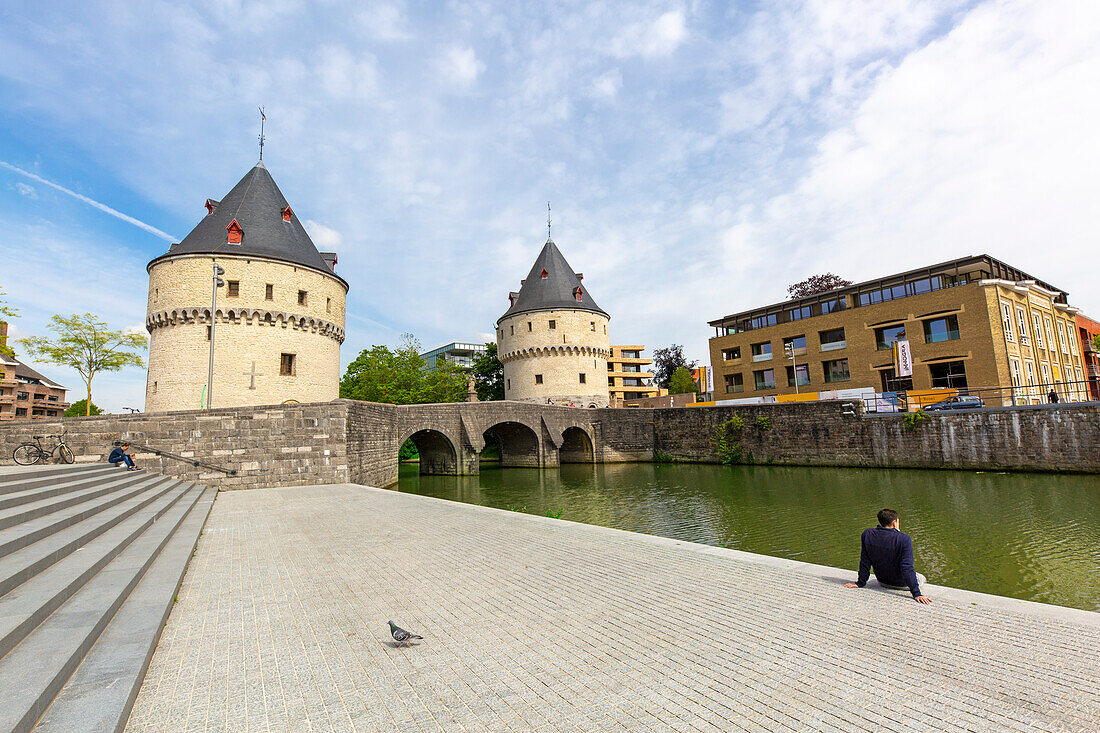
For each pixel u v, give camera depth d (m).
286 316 33.12
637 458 46.31
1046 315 42.28
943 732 3.51
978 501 20.66
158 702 4.09
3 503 7.38
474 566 8.18
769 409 38.75
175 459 19.70
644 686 4.26
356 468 24.03
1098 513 17.88
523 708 3.95
